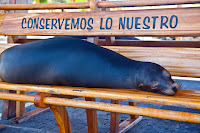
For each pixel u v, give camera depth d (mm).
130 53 1895
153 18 1740
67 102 1316
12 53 1716
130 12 1810
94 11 1911
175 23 1679
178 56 1746
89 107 1271
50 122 2699
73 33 1970
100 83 1565
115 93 1289
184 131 2463
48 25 2035
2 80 1862
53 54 1614
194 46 2449
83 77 1562
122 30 1832
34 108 3260
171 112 1133
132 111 1191
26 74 1651
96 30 1905
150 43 2619
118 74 1535
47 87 1449
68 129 1568
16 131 2387
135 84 1501
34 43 1768
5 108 2807
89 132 1953
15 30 2135
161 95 1365
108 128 2537
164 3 1732
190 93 1476
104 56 1594
